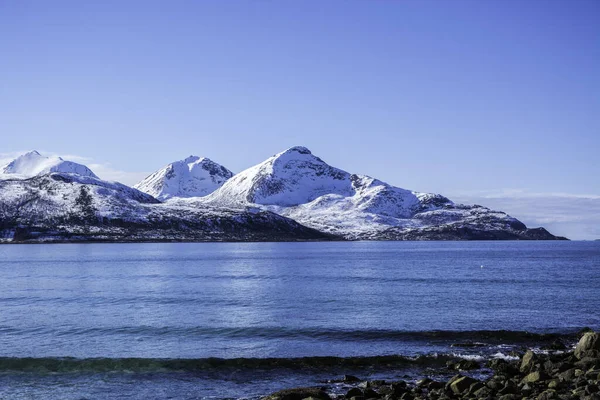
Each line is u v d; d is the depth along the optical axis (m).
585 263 165.75
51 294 83.88
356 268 144.88
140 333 50.66
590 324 53.44
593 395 27.36
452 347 43.72
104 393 33.19
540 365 35.44
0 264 168.50
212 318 58.91
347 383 34.50
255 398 31.97
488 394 29.97
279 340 47.12
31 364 39.28
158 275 123.56
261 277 116.31
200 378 36.12
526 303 68.62
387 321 56.00
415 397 29.86
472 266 151.50
